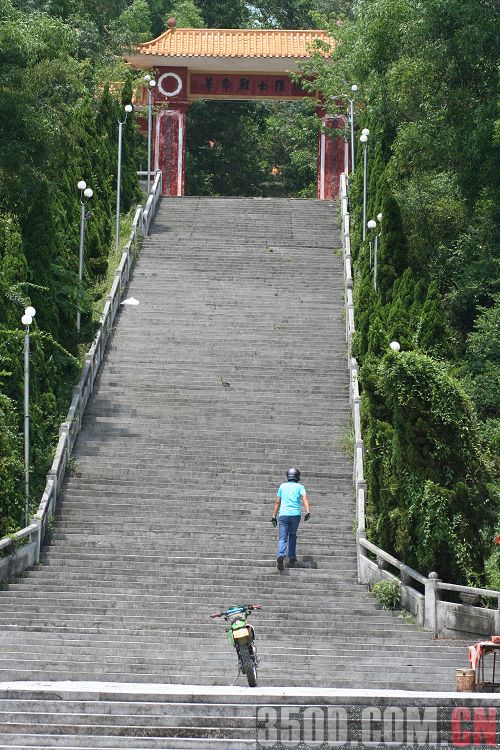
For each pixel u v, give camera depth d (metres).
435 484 25.73
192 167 82.81
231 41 66.75
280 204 55.19
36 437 32.16
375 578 27.02
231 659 22.20
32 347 34.09
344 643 23.55
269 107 90.56
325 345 40.75
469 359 39.47
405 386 25.88
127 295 44.12
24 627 23.59
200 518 30.33
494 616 24.22
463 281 43.22
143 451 33.59
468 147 41.03
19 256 36.31
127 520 30.05
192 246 49.28
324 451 34.00
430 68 43.00
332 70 62.84
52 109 45.12
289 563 28.06
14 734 16.92
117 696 17.89
